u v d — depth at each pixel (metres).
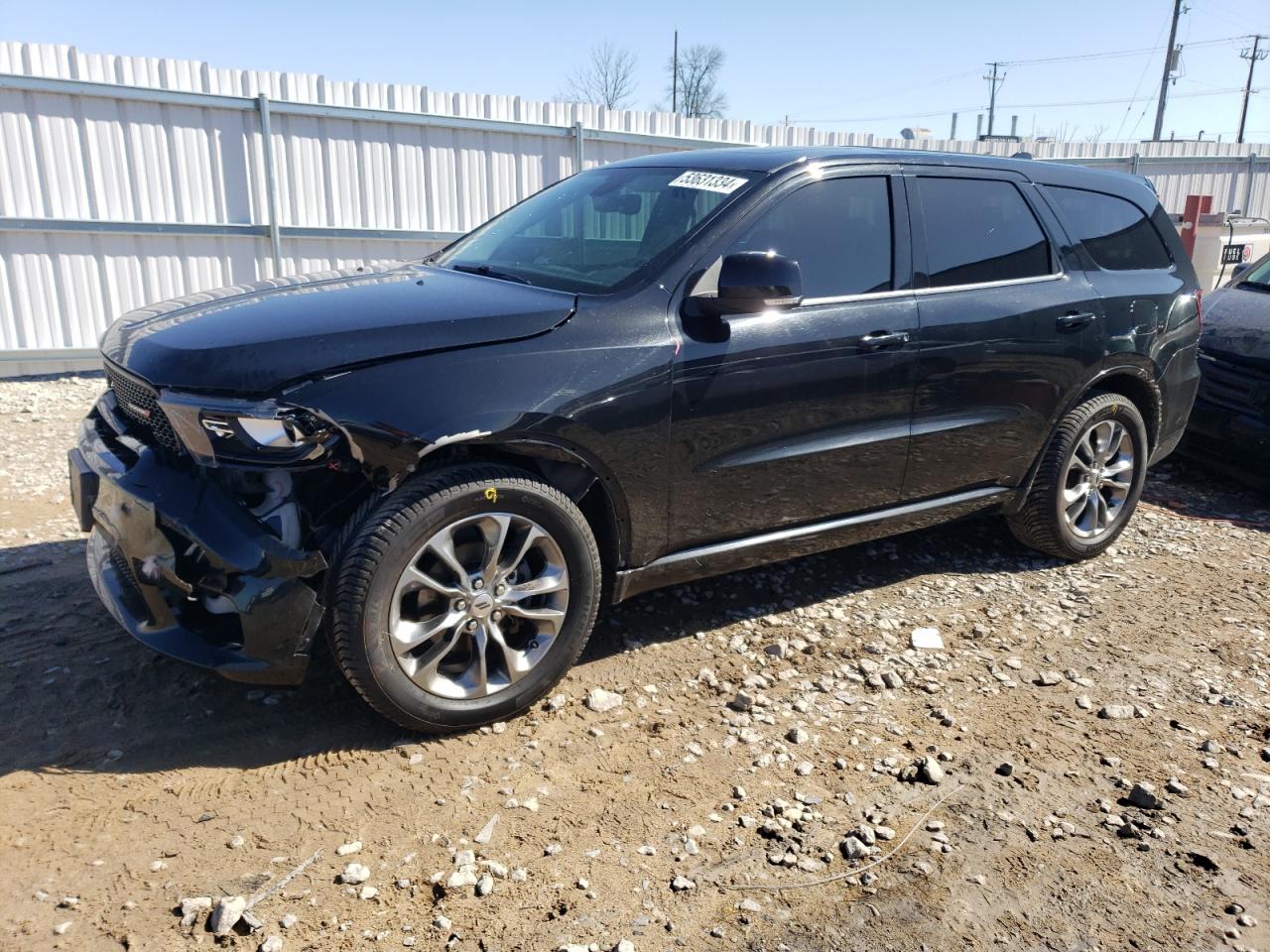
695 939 2.28
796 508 3.73
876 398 3.78
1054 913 2.42
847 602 4.25
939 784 2.94
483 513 2.92
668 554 3.50
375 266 4.16
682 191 3.74
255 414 2.65
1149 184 5.12
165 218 8.78
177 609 2.88
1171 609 4.36
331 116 9.34
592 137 11.02
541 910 2.34
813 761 3.04
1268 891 2.53
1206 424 6.30
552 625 3.16
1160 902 2.47
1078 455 4.69
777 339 3.47
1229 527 5.63
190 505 2.75
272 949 2.18
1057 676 3.65
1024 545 4.95
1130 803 2.89
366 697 2.86
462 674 3.06
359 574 2.74
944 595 4.39
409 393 2.79
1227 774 3.06
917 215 3.99
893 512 4.10
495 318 3.03
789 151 3.91
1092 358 4.50
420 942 2.23
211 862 2.45
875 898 2.44
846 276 3.74
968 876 2.54
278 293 3.36
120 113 8.38
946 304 3.96
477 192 10.41
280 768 2.85
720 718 3.26
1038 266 4.38
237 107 8.84
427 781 2.83
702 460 3.39
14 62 7.83
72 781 2.73
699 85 42.28
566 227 3.94
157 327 3.12
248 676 2.78
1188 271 5.11
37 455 5.96
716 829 2.68
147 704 3.14
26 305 8.34
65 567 4.18
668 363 3.23
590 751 3.03
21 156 8.04
